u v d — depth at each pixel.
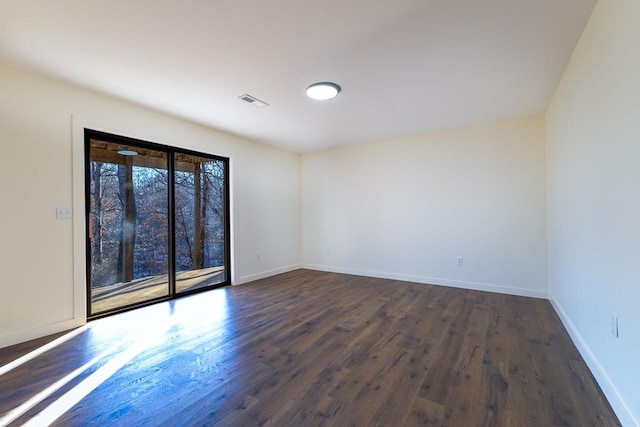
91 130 2.93
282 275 5.11
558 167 2.95
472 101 3.20
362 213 5.07
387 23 1.90
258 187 4.89
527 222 3.75
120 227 3.26
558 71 2.53
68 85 2.73
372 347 2.36
